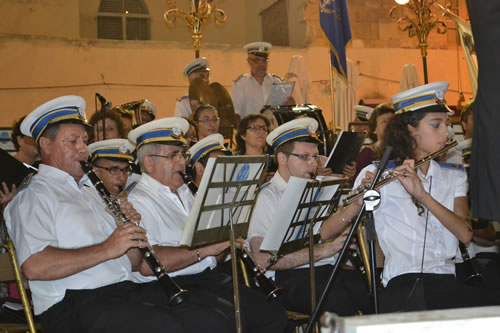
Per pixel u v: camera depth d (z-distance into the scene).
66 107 3.37
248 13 13.31
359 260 4.09
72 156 3.33
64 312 3.12
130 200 3.62
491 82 1.99
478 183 2.08
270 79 7.65
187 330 3.08
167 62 10.55
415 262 3.50
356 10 11.66
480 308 1.33
